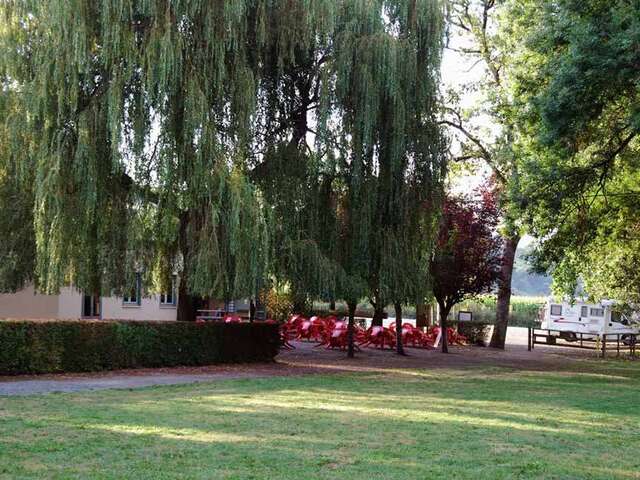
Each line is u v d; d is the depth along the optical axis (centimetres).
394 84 1689
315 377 1535
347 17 1741
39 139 1505
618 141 1892
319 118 1697
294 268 1666
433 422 922
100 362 1516
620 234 2216
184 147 1517
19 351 1378
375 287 1852
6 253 2034
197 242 1590
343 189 1817
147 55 1463
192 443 728
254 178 1741
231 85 1593
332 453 698
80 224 1524
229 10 1520
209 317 2959
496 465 667
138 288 1788
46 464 616
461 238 2386
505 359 2347
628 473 651
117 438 744
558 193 1861
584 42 1488
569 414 1052
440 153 1869
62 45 1441
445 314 2558
